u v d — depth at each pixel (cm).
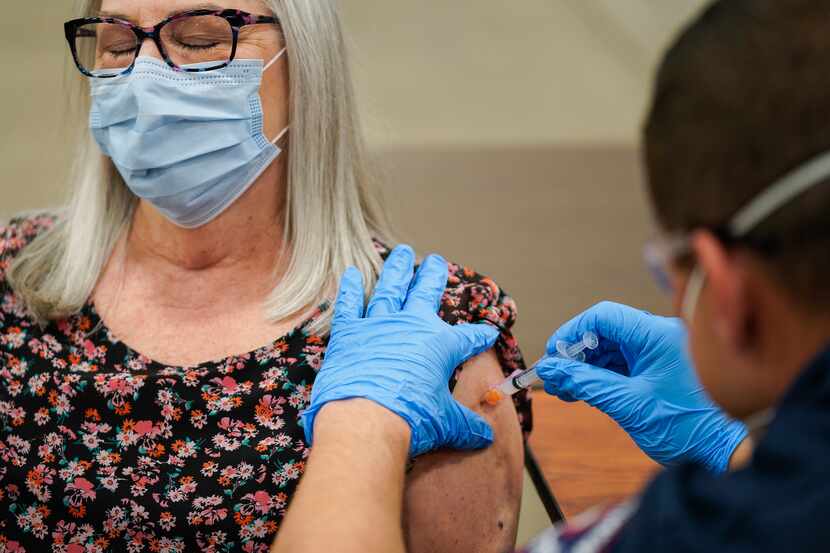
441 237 385
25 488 142
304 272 147
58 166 403
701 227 73
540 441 177
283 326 144
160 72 141
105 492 137
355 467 112
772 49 68
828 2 68
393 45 580
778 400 75
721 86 70
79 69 148
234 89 143
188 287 150
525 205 414
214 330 146
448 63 562
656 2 645
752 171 69
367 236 152
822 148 66
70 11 158
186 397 139
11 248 162
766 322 72
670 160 74
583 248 385
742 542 65
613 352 143
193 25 141
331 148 149
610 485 164
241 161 145
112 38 146
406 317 132
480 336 137
